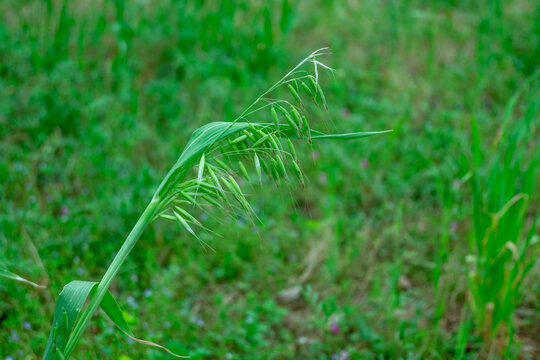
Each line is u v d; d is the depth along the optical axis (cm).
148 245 130
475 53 200
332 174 149
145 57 187
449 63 201
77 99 162
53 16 194
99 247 128
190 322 120
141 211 133
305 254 138
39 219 129
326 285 130
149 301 118
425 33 209
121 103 166
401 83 187
